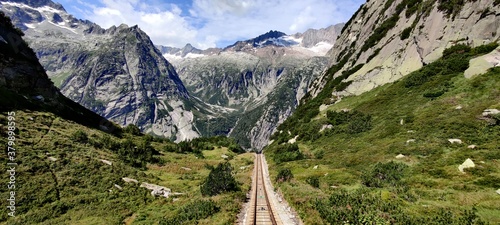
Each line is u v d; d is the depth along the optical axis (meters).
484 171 24.59
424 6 73.31
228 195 30.34
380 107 61.09
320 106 93.38
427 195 23.17
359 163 39.81
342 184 32.53
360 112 64.88
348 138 56.72
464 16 59.53
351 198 22.38
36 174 32.53
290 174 40.06
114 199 32.72
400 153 36.34
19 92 60.31
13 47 68.75
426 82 55.72
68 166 37.44
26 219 24.84
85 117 77.56
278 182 39.44
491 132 32.25
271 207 25.67
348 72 98.56
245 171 60.03
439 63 57.16
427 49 64.81
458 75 50.06
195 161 70.38
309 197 25.67
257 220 21.98
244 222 21.59
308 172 43.00
